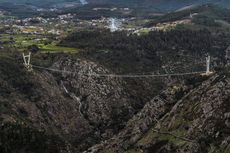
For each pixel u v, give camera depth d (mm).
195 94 155375
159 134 152125
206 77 167125
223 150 129750
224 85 149000
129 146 159375
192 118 147250
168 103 165625
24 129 146500
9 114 169625
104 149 166375
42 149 144375
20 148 136000
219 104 144625
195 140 139375
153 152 147500
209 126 140625
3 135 135375
